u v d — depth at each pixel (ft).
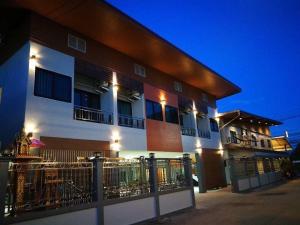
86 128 41.52
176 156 67.15
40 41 38.50
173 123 62.23
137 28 45.60
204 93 80.28
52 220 23.02
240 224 29.01
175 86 67.26
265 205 40.73
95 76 46.26
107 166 29.48
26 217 21.35
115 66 50.47
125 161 32.19
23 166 22.71
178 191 39.52
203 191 64.03
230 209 39.09
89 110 45.85
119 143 46.60
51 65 39.11
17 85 37.37
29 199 22.75
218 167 76.28
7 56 41.73
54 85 38.75
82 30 44.34
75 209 24.94
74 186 26.35
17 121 35.27
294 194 52.06
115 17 42.16
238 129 96.17
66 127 38.65
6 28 42.27
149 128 54.54
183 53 56.13
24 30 38.86
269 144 118.52
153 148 54.08
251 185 69.77
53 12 39.29
